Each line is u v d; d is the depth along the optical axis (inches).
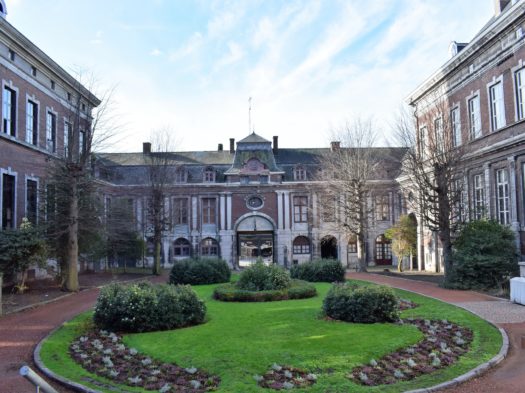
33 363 342.6
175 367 312.8
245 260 1707.7
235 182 1567.4
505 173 844.6
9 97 867.4
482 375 306.8
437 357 330.6
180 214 1562.5
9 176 866.8
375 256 1519.4
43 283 863.7
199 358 327.0
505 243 741.9
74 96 1125.1
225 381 283.4
